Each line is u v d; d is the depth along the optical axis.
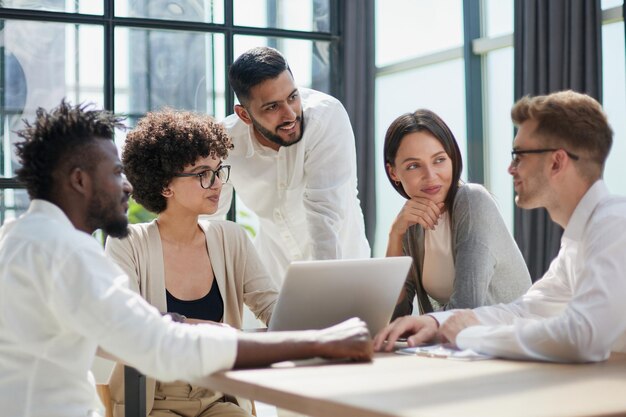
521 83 5.02
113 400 2.35
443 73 5.66
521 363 1.72
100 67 4.69
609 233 1.76
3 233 1.77
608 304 1.71
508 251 2.35
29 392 1.65
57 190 1.76
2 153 4.52
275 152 3.14
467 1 5.40
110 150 1.80
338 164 3.09
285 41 5.21
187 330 1.65
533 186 1.89
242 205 4.94
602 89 4.63
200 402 2.35
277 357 1.67
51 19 4.59
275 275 3.47
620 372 1.59
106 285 1.62
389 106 6.09
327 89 5.46
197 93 4.89
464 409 1.23
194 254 2.50
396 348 2.00
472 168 5.40
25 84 4.57
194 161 2.42
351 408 1.27
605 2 4.67
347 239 3.40
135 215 6.69
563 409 1.24
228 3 4.95
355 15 5.76
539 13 4.88
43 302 1.63
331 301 2.00
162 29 4.80
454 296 2.27
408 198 2.52
